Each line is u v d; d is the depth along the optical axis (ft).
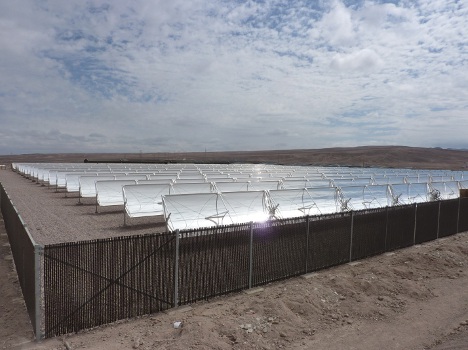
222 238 23.66
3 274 28.58
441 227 45.39
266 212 41.29
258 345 17.98
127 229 40.68
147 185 45.80
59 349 16.63
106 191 53.06
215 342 17.49
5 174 167.73
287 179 68.13
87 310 18.72
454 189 77.82
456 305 24.88
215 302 22.59
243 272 24.80
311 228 29.22
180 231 21.66
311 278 27.84
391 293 26.27
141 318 20.04
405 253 36.27
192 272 22.35
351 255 32.89
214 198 37.65
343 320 21.74
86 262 18.71
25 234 21.36
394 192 61.26
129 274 19.97
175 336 17.93
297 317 21.25
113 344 17.07
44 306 17.67
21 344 17.12
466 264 34.71
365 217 34.14
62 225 42.70
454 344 19.06
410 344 19.20
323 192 48.67
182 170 106.42
